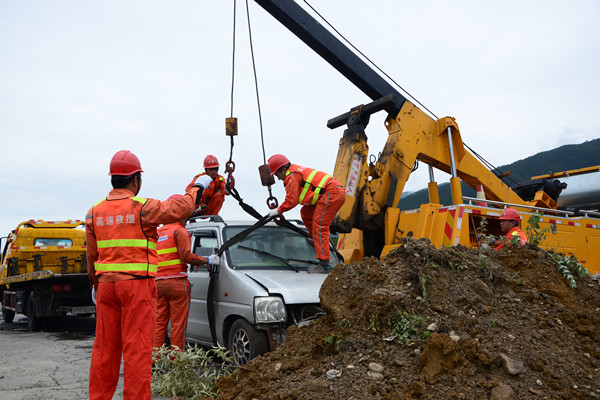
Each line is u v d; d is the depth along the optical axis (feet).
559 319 13.96
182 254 19.22
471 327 13.29
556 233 29.43
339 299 15.07
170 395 15.69
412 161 29.40
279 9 26.94
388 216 28.32
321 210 21.48
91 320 46.83
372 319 13.75
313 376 13.06
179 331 19.38
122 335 12.64
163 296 19.43
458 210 26.27
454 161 30.30
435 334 12.46
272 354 15.10
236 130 24.14
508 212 22.63
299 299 17.80
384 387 11.92
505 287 15.07
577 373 12.07
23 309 40.60
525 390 11.50
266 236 22.18
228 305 18.99
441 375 11.87
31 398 15.62
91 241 13.28
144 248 12.84
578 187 38.88
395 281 14.69
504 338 12.96
